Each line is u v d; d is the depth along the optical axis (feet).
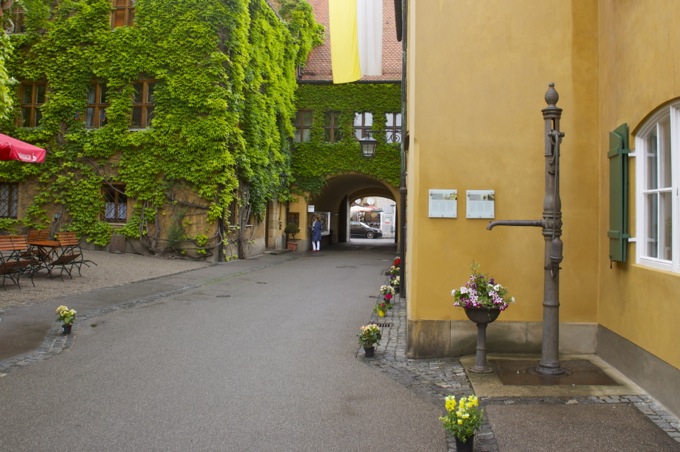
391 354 24.30
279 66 87.45
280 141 89.35
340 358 23.63
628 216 19.72
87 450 14.03
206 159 66.64
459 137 23.24
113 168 69.77
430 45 23.49
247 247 78.07
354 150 96.12
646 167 19.03
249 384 19.79
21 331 27.48
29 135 71.26
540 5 23.18
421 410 17.20
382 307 34.09
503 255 23.00
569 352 22.88
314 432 15.39
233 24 68.18
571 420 15.87
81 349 24.61
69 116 70.59
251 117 74.79
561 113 21.71
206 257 67.62
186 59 67.10
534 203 22.98
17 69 71.56
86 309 33.96
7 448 14.07
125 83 69.10
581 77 22.95
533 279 22.94
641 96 18.44
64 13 70.95
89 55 69.97
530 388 18.67
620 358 20.27
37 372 20.93
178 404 17.56
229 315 33.68
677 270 16.43
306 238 99.66
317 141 96.84
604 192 22.07
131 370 21.44
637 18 18.84
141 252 68.74
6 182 72.74
